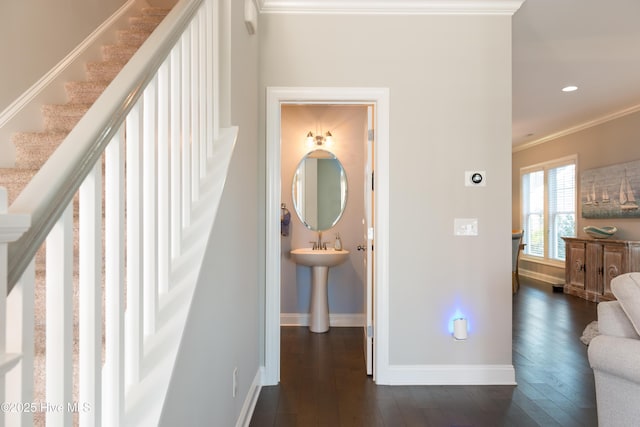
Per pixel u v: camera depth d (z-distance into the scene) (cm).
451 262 255
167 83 112
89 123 75
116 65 255
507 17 256
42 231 60
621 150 512
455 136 256
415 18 257
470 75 256
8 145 205
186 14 124
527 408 218
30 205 60
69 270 69
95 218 75
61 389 67
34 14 219
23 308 59
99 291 76
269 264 254
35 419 112
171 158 118
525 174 755
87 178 75
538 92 441
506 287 254
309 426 200
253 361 231
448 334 254
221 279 152
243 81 202
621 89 431
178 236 119
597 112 521
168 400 94
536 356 302
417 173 256
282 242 394
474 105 256
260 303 256
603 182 541
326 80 256
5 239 52
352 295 392
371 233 269
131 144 94
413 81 256
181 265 118
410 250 255
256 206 246
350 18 257
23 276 59
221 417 154
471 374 253
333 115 397
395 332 255
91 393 74
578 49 330
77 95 239
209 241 129
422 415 211
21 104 212
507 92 256
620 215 509
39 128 222
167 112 112
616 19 279
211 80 158
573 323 398
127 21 303
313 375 267
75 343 115
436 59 256
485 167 256
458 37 256
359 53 256
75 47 250
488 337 254
